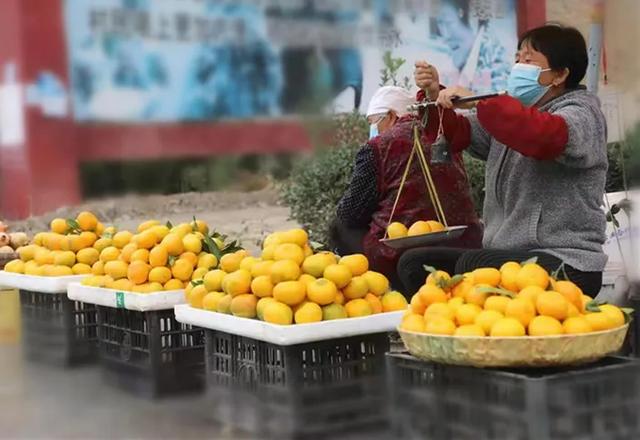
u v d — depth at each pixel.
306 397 2.28
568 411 1.87
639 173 3.21
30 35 6.45
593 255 3.01
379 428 2.05
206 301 2.67
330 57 6.98
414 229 3.36
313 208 6.07
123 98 6.72
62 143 6.59
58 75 6.56
